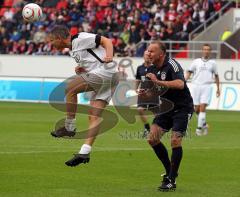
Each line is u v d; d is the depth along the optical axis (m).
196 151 32.94
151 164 28.50
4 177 24.62
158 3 79.12
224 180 24.88
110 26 77.69
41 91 69.31
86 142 22.48
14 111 57.28
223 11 78.38
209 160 29.97
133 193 22.00
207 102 42.50
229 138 39.34
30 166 27.28
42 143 35.00
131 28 74.69
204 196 21.67
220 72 66.06
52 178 24.64
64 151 31.92
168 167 23.09
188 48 73.00
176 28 73.81
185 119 22.41
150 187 23.19
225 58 71.38
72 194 21.59
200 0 77.31
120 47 73.62
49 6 83.88
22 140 36.25
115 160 29.50
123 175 25.66
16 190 22.12
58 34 23.38
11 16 85.06
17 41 80.69
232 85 62.28
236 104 61.62
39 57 74.38
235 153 32.34
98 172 26.27
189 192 22.34
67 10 82.00
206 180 24.86
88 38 23.19
